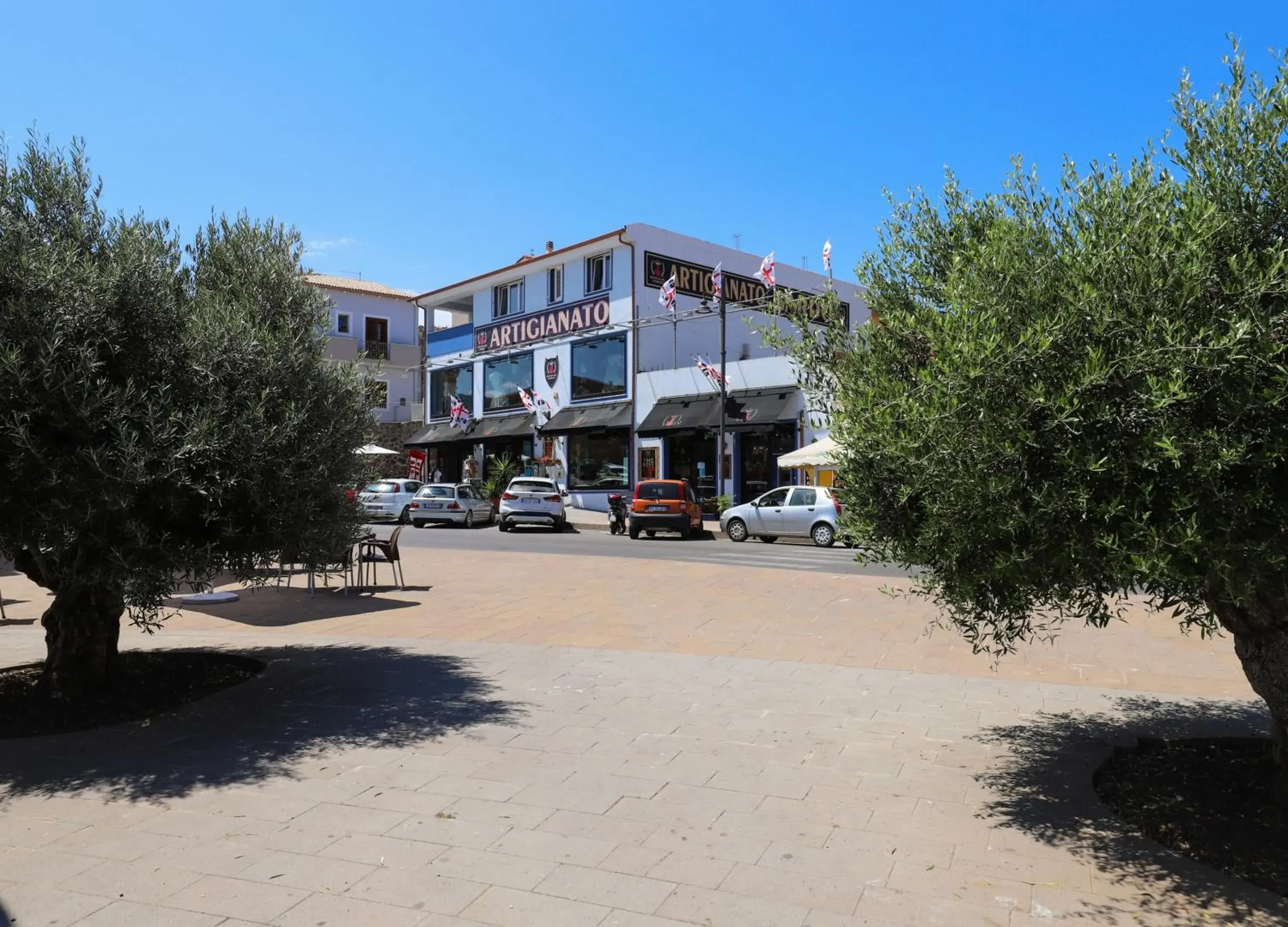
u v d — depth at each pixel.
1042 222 3.84
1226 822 3.97
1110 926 3.16
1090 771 4.75
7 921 3.18
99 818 4.15
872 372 4.05
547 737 5.41
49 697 6.14
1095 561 3.34
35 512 5.02
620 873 3.58
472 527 28.06
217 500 5.52
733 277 32.78
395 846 3.83
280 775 4.75
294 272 6.87
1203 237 3.19
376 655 7.88
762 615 9.93
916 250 4.48
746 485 27.64
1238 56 3.53
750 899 3.37
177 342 5.71
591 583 12.78
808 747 5.20
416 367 42.06
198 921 3.19
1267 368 3.06
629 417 30.12
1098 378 3.13
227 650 8.00
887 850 3.80
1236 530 3.16
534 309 34.38
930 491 3.67
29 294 5.11
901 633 8.80
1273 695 4.04
